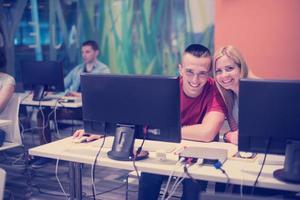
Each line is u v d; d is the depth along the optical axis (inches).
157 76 67.1
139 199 84.9
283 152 62.1
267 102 60.0
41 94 163.0
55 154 76.6
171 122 68.0
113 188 132.3
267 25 161.9
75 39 230.2
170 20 204.1
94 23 224.7
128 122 71.6
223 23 169.6
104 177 144.5
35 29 238.5
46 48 238.1
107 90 71.7
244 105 61.8
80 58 230.1
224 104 91.0
